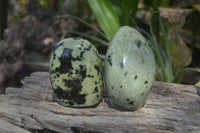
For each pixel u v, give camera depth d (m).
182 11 0.54
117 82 0.43
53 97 0.51
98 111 0.48
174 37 0.63
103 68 0.47
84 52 0.45
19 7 0.97
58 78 0.45
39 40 0.77
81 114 0.48
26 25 0.78
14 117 0.48
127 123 0.46
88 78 0.44
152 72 0.44
